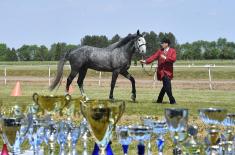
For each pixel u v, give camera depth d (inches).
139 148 242.1
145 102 668.1
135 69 1680.6
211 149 241.6
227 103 663.1
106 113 227.3
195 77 1503.4
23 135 258.7
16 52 4810.5
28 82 1317.7
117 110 233.1
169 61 639.8
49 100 296.2
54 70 1785.2
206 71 1560.0
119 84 1237.7
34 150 277.4
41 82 1309.1
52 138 271.1
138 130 235.0
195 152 241.1
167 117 232.1
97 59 698.8
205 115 239.0
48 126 274.5
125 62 690.2
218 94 883.4
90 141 330.3
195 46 4522.6
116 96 817.5
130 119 466.9
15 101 650.8
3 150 254.4
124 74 692.7
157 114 516.7
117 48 694.5
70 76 715.4
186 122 231.5
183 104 636.1
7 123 243.9
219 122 239.5
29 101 650.2
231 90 1027.9
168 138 335.9
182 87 1141.1
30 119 260.8
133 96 683.4
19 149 274.5
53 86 713.6
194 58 4441.4
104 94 865.5
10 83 1290.6
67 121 290.5
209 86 1120.2
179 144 244.4
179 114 229.1
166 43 649.6
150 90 1009.5
